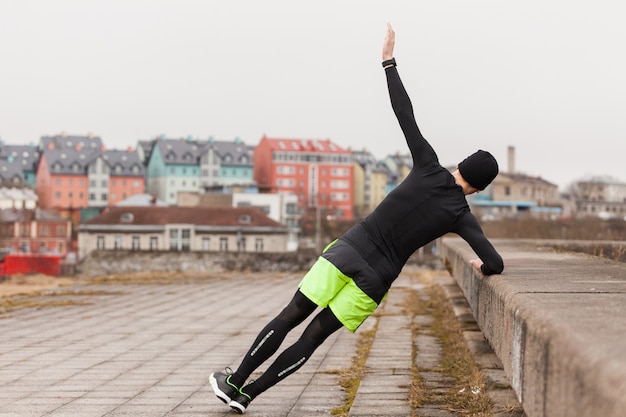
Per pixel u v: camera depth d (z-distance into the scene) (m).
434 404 5.38
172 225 82.31
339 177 164.25
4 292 17.44
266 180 163.50
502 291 3.81
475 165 4.92
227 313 12.56
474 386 5.62
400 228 4.84
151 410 5.46
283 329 5.12
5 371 7.23
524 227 43.28
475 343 7.42
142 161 167.75
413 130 4.95
